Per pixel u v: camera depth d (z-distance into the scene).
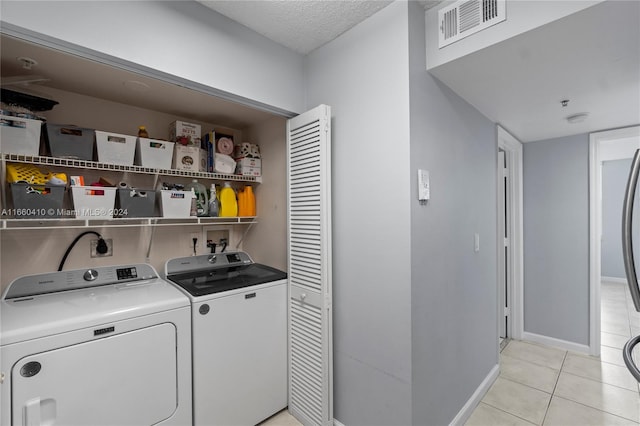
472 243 2.12
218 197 2.36
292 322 1.99
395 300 1.52
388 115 1.55
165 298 1.53
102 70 1.54
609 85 1.80
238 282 1.88
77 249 1.82
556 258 2.96
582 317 2.83
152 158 1.89
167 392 1.49
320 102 1.92
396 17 1.52
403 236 1.49
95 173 1.91
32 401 1.14
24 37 1.09
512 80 1.73
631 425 1.88
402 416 1.50
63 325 1.21
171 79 1.44
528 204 3.11
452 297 1.85
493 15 1.37
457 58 1.49
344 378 1.78
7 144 1.43
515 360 2.71
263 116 2.33
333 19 1.65
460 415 1.89
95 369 1.28
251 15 1.61
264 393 1.90
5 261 1.61
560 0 1.20
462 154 1.99
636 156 0.87
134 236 2.04
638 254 5.11
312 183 1.81
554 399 2.15
